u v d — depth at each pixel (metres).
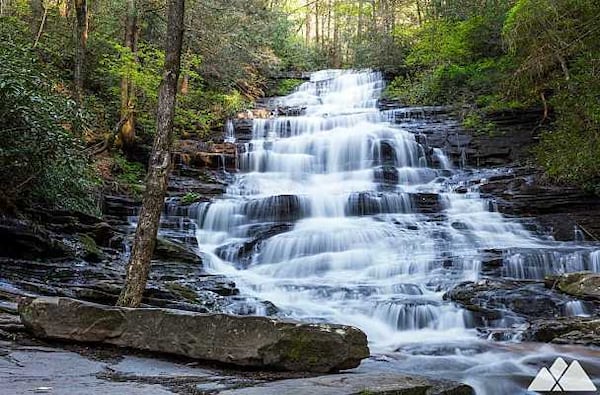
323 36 41.97
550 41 13.36
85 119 11.03
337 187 18.64
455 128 20.47
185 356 4.57
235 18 22.31
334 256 13.08
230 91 25.16
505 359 7.04
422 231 14.38
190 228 15.02
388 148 19.84
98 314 4.97
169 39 6.53
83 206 12.21
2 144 8.97
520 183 16.39
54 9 19.50
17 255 9.62
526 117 19.53
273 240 13.84
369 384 3.68
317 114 24.31
